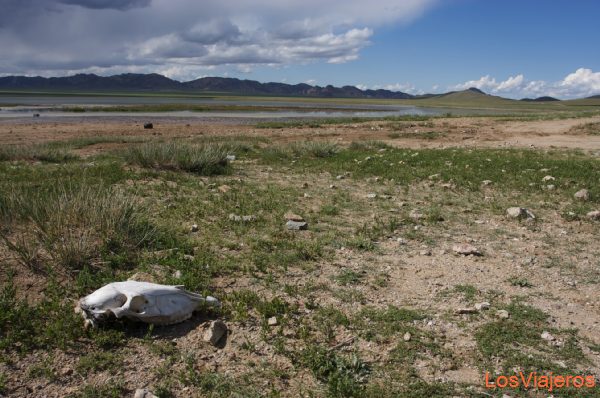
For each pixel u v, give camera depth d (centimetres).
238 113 4941
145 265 525
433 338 414
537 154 1542
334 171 1236
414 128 2666
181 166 1183
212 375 353
